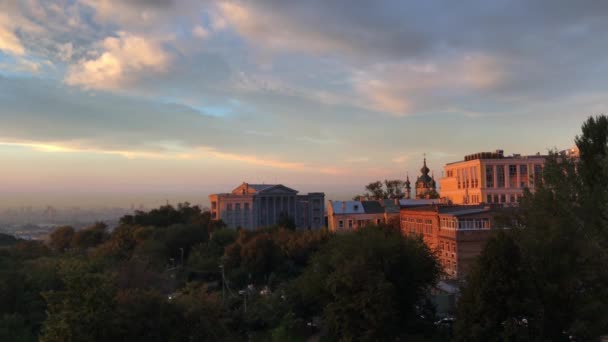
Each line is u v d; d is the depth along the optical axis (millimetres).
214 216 177375
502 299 38156
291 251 98375
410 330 51000
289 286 63219
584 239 37688
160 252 102750
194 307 39281
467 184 114562
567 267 38031
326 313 48156
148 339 35656
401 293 51156
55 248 143000
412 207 106250
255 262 90375
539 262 39344
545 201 40781
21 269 62312
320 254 58469
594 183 38781
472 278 40250
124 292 40156
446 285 65812
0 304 48938
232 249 96688
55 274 56438
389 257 50812
